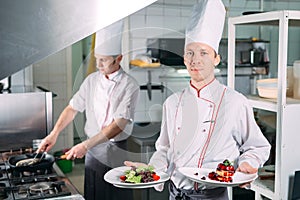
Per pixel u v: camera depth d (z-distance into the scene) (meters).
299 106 1.51
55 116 2.41
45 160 1.54
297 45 2.95
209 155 1.18
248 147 1.37
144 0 0.19
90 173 1.09
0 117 1.76
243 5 2.78
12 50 0.17
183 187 1.18
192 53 1.01
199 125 1.17
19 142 1.81
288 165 1.51
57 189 1.31
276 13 1.47
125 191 1.11
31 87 2.09
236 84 2.69
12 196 1.24
